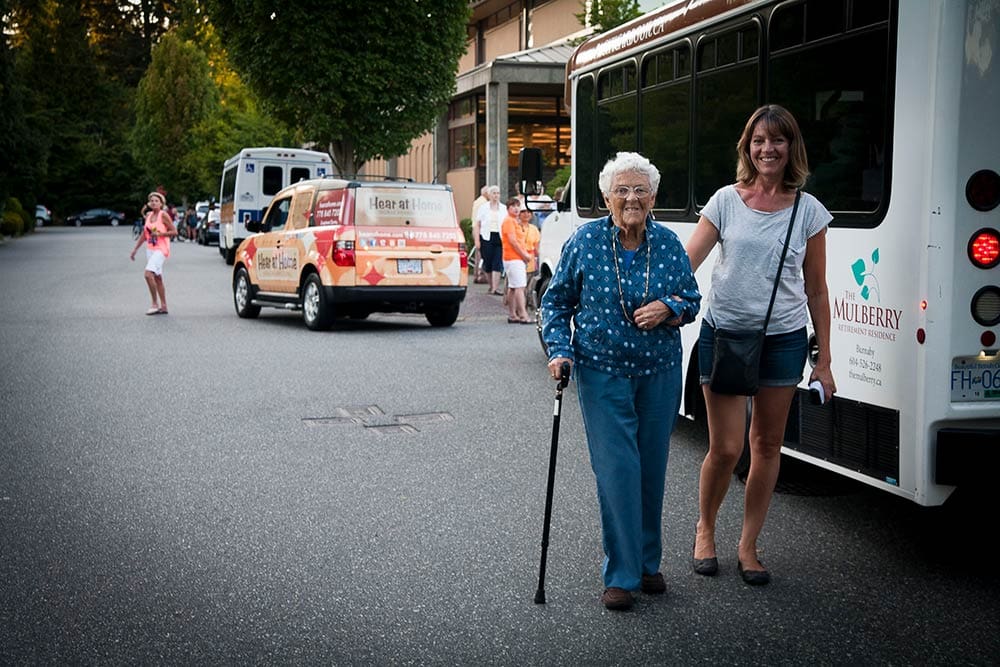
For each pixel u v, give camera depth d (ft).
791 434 20.13
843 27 18.84
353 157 89.61
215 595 16.42
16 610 15.74
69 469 24.02
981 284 16.67
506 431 28.30
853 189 18.47
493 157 97.96
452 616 15.64
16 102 152.05
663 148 26.50
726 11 23.03
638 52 27.81
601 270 15.71
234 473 23.77
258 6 82.48
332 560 18.08
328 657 14.16
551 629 15.17
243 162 104.06
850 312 18.49
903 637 14.88
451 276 50.26
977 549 18.81
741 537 18.22
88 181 296.92
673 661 14.07
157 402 31.89
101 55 329.72
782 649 14.46
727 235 16.47
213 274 90.02
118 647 14.43
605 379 15.79
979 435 16.49
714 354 16.38
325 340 46.78
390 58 85.66
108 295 68.80
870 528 20.03
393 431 28.19
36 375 36.55
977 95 16.48
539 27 118.93
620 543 15.93
